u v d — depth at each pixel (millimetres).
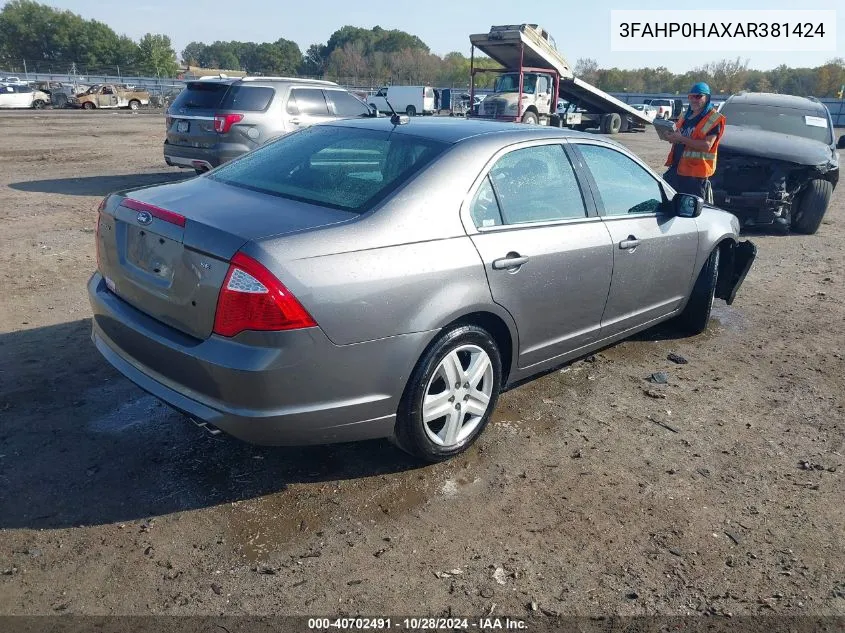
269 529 2916
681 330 5523
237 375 2656
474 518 3061
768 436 3932
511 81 23219
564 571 2764
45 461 3307
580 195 3988
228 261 2664
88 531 2850
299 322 2672
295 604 2529
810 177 9180
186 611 2471
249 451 3490
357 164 3439
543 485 3332
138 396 3988
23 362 4328
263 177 3529
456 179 3289
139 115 32219
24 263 6500
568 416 4039
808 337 5578
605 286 4109
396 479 3312
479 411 3502
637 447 3732
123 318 3109
